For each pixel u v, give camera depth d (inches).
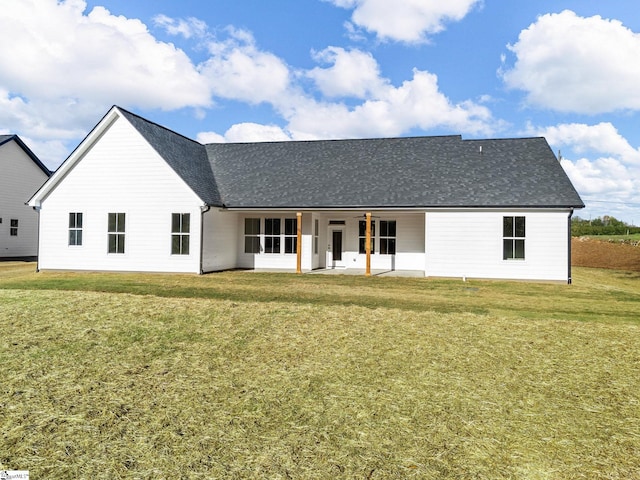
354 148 838.5
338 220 808.9
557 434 160.2
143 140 676.7
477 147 772.6
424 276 663.1
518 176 679.7
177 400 187.3
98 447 145.6
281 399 190.1
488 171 703.7
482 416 175.2
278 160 837.8
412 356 252.2
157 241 676.7
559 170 677.9
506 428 164.7
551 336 294.0
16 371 218.1
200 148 892.6
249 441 151.7
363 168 772.0
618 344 277.1
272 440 152.7
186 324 316.2
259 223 784.9
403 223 776.3
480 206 633.6
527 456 143.7
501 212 636.1
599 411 181.5
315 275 664.4
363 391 200.4
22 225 1050.1
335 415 174.4
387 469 134.1
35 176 1088.2
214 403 184.7
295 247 775.1
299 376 219.3
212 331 299.9
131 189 682.8
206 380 212.4
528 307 400.5
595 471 134.9
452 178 701.9
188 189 666.2
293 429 161.6
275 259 781.3
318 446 148.7
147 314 342.0
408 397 193.9
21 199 1047.6
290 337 288.2
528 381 215.5
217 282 556.1
